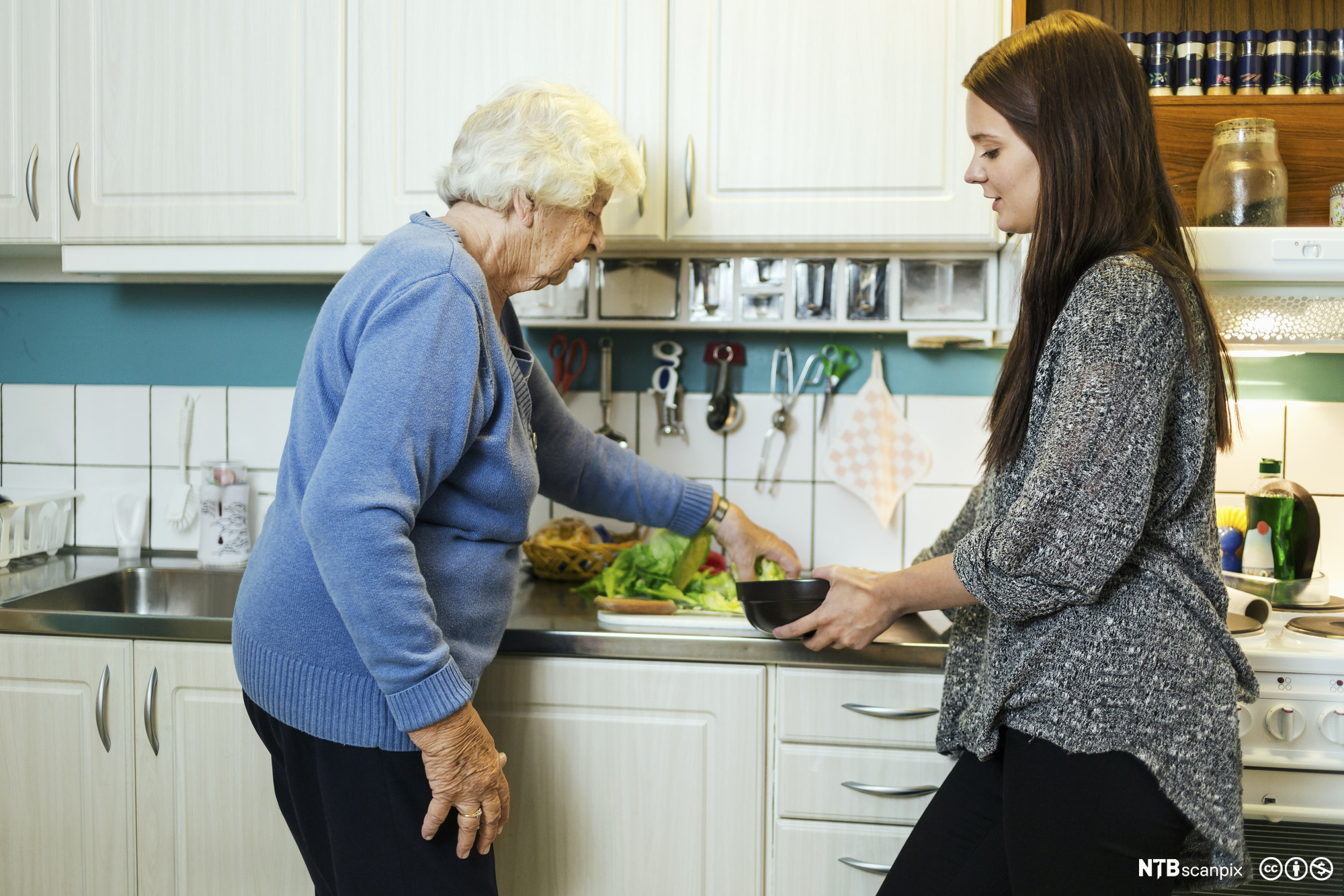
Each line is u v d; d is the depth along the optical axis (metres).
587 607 1.51
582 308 1.69
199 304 1.94
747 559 1.51
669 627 1.37
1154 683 0.87
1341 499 1.74
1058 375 0.87
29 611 1.42
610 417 1.88
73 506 1.94
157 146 1.60
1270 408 1.75
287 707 1.02
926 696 1.31
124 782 1.43
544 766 1.36
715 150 1.52
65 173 1.62
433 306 0.93
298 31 1.57
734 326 1.68
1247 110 1.55
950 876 1.07
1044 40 0.93
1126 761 0.87
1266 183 1.41
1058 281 0.92
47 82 1.61
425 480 0.94
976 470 1.80
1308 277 1.34
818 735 1.33
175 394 1.93
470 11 1.54
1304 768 1.25
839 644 1.14
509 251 1.10
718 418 1.83
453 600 1.05
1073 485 0.83
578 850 1.37
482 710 1.37
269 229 1.59
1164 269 0.86
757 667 1.33
